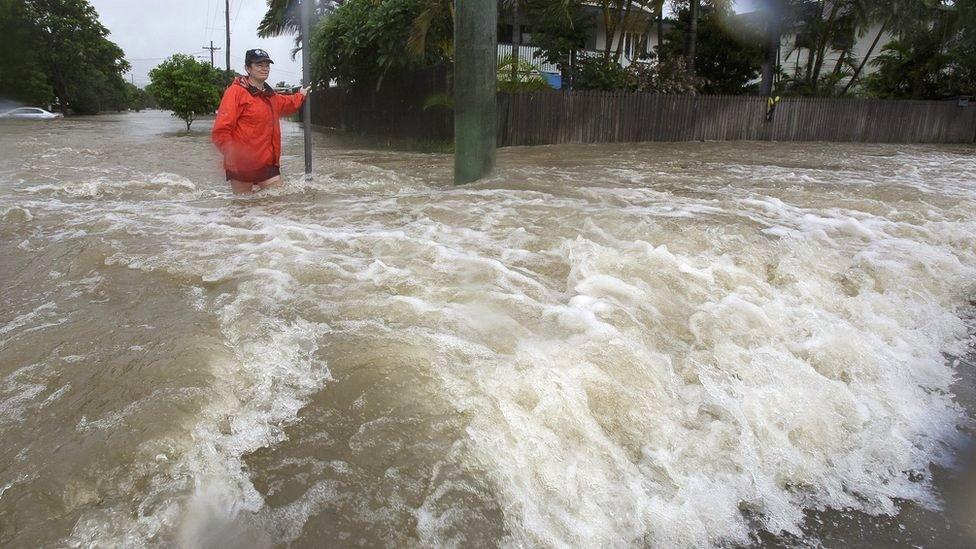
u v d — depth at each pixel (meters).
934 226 5.18
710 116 17.08
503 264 3.43
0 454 1.67
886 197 6.64
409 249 3.60
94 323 2.49
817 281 3.63
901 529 1.95
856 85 27.48
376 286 2.95
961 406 2.71
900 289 3.73
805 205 5.83
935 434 2.48
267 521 1.56
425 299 2.80
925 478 2.21
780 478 2.12
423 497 1.66
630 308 2.87
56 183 6.27
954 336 3.40
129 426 1.79
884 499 2.08
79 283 2.99
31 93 36.47
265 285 2.92
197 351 2.22
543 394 2.08
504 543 1.59
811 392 2.51
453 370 2.17
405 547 1.53
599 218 4.59
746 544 1.83
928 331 3.39
